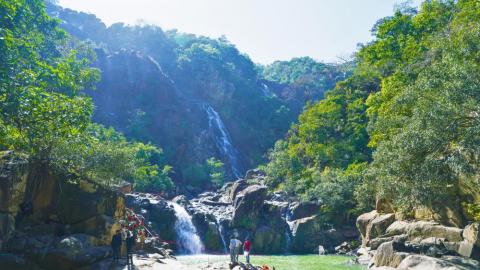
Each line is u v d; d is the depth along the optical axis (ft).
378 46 168.04
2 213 57.41
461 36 67.21
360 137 172.04
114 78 299.99
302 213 148.36
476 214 74.18
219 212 146.30
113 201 72.95
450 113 55.98
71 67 131.13
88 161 91.04
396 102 69.97
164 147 268.00
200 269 64.54
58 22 139.13
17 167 60.80
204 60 375.66
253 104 357.61
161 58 386.11
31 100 57.11
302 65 538.47
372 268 74.23
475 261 64.49
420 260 62.44
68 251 56.70
